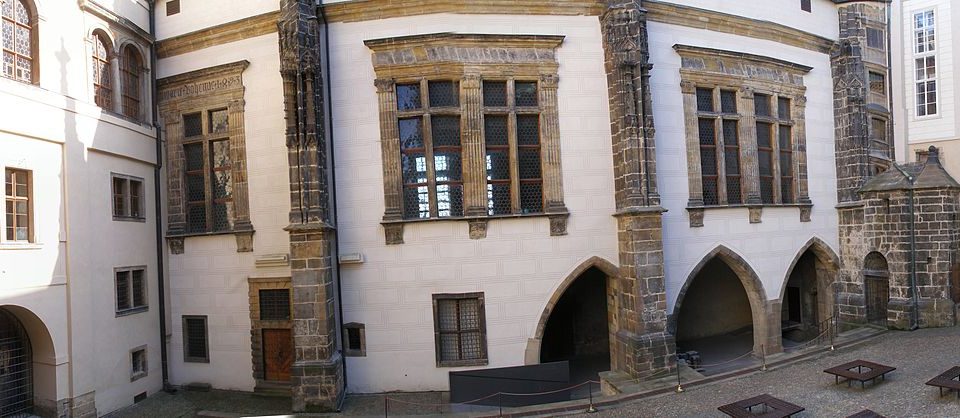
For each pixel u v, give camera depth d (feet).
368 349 55.01
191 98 60.95
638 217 54.13
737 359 65.31
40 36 48.29
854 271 71.00
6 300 44.32
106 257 54.03
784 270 67.67
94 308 52.31
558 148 56.95
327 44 55.52
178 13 61.41
